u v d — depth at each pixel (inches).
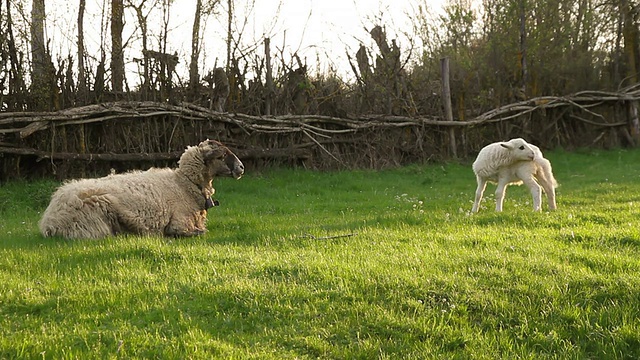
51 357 175.3
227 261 273.4
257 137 697.0
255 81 721.6
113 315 207.6
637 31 1119.0
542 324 209.9
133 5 655.1
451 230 352.2
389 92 800.3
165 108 629.0
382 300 224.1
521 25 969.5
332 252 295.6
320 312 212.5
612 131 978.1
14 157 568.1
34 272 256.2
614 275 247.0
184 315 208.8
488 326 211.0
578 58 1039.6
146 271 253.9
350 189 632.4
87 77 624.1
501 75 941.2
